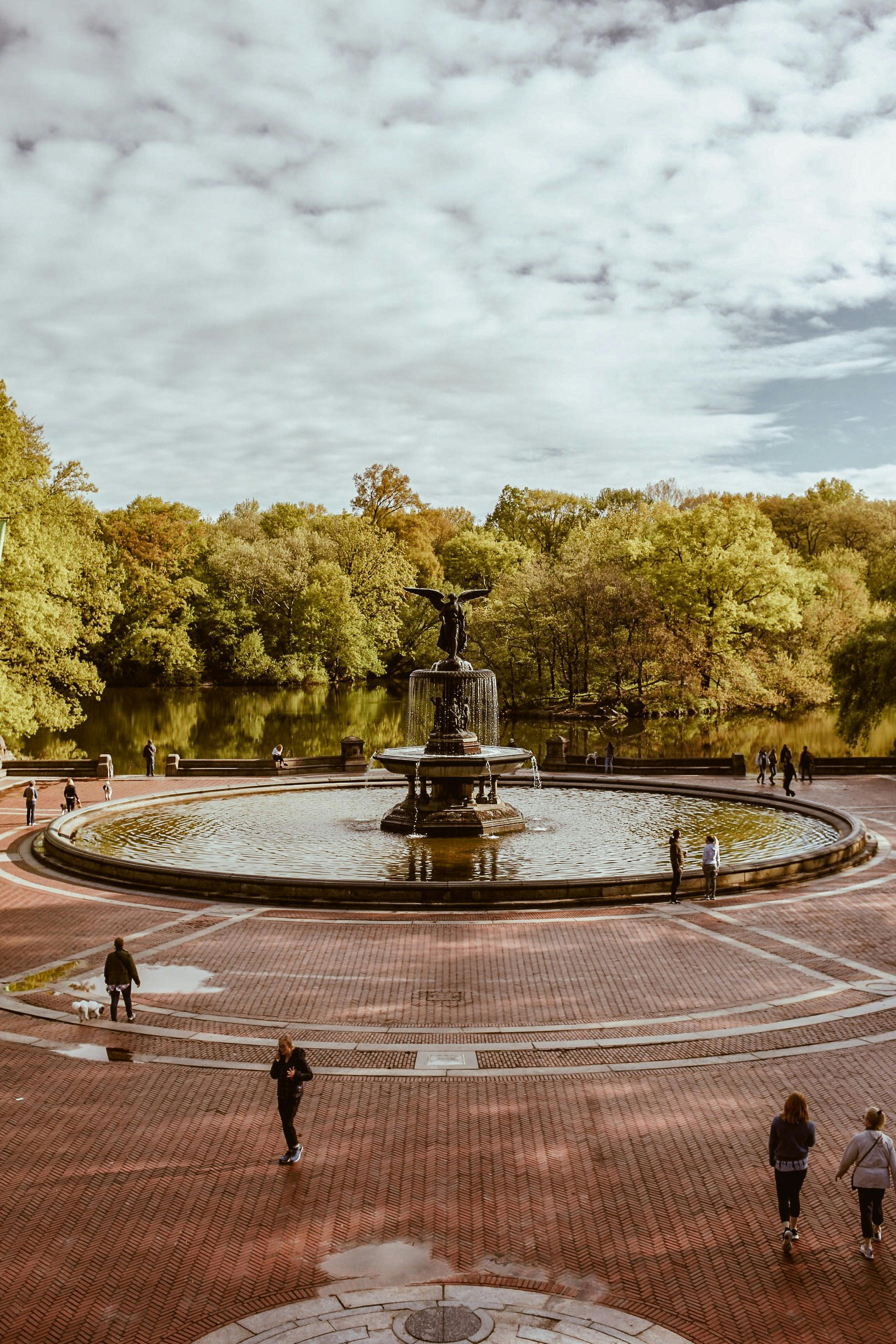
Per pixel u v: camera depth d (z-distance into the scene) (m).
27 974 20.28
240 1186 11.95
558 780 46.38
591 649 88.25
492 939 22.38
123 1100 14.52
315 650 113.69
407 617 117.88
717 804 40.72
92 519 77.50
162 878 27.03
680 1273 10.16
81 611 67.62
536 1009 18.11
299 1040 16.80
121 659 106.50
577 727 82.19
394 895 25.19
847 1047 16.31
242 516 147.25
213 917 24.42
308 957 21.12
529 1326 9.32
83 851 29.55
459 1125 13.60
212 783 47.72
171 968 20.53
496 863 29.72
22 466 55.97
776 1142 10.59
